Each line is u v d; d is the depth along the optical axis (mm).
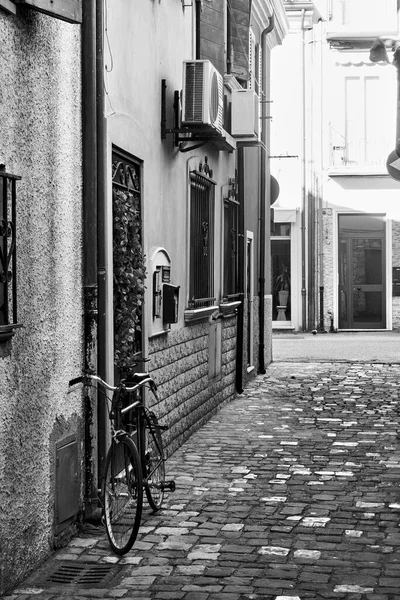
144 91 9562
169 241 10820
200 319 12664
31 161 6367
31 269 6375
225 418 13570
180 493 8766
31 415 6383
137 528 6691
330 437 11828
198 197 12977
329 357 22953
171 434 10867
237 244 16547
